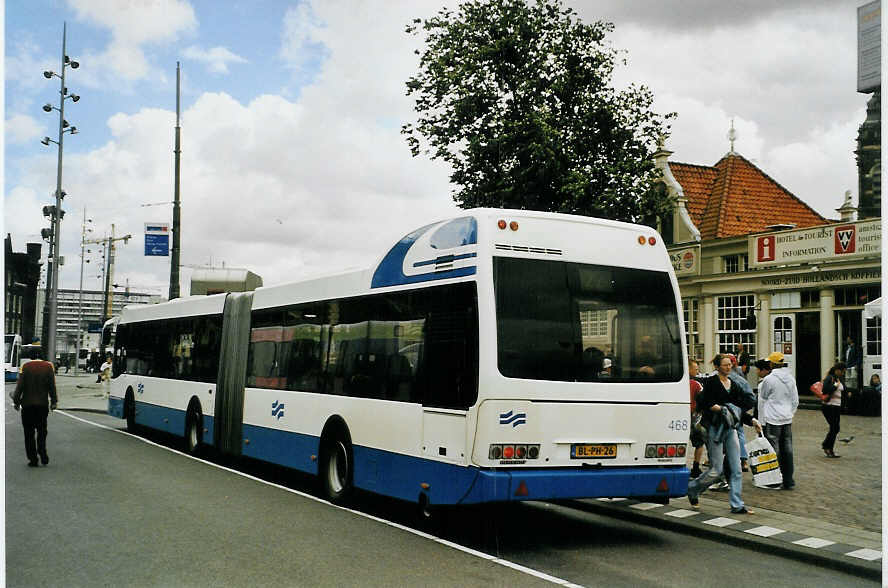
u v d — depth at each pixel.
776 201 33.91
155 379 18.56
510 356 8.12
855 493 11.54
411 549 8.27
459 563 7.73
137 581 6.80
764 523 9.55
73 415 27.20
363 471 10.12
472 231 8.48
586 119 15.80
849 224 26.62
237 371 14.46
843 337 27.03
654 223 16.30
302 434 11.86
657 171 16.41
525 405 8.10
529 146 14.97
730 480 10.25
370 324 10.30
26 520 9.31
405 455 9.20
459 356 8.38
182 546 8.11
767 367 12.56
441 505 8.47
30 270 107.81
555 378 8.27
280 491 11.88
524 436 8.06
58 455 15.60
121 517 9.54
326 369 11.36
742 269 30.55
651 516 9.99
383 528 9.30
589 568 7.72
